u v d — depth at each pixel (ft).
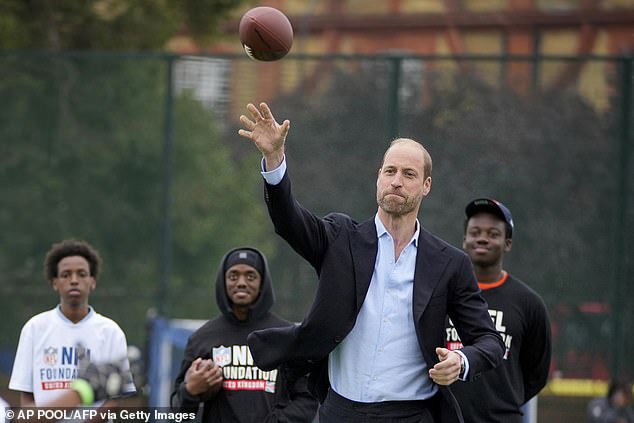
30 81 182.39
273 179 62.13
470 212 87.45
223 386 84.23
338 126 177.17
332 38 329.52
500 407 81.87
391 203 64.08
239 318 86.38
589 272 171.63
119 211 181.98
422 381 64.44
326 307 63.77
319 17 330.75
